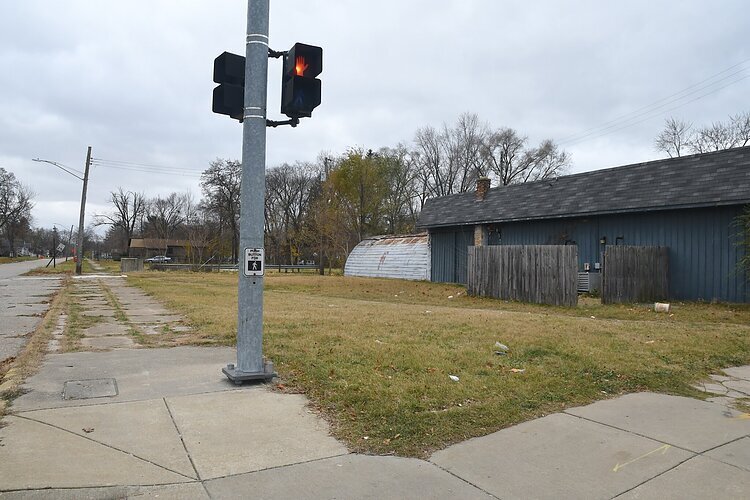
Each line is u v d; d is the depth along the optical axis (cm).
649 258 1717
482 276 1905
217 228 7312
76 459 383
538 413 508
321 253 4412
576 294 1553
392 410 493
